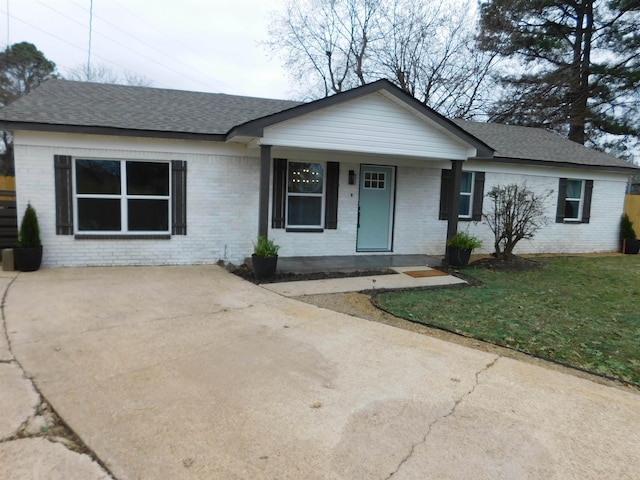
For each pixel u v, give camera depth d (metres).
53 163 7.57
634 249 12.42
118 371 3.47
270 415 2.86
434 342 4.46
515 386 3.47
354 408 3.00
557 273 8.83
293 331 4.67
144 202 8.25
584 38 19.41
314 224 9.67
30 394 3.02
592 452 2.57
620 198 12.82
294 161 9.33
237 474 2.24
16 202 7.55
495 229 9.87
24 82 24.64
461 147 8.82
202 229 8.54
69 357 3.72
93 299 5.69
